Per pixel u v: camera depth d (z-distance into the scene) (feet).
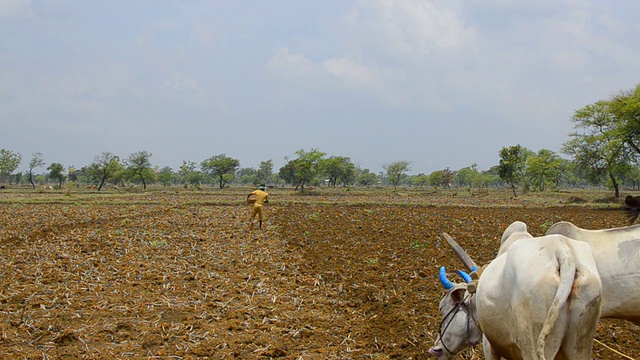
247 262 47.73
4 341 25.94
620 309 16.01
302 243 59.11
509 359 15.64
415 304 32.58
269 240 62.34
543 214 99.35
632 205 19.49
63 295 34.35
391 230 70.74
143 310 31.32
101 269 43.04
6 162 305.73
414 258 48.44
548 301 13.39
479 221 83.87
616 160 142.00
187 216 92.07
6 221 84.33
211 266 45.42
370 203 124.06
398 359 24.26
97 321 29.19
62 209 110.11
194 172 373.20
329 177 332.60
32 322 28.63
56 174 295.89
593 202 138.92
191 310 31.63
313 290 37.11
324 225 78.07
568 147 149.59
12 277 39.88
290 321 29.76
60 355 24.18
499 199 167.12
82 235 64.03
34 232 69.41
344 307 32.96
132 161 265.75
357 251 53.31
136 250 52.80
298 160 226.99
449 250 52.80
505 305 14.70
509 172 203.72
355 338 26.96
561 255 13.64
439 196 191.83
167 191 224.94
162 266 44.83
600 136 139.44
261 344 25.79
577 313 13.25
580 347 13.47
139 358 24.00
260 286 37.83
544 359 12.66
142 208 111.55
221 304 32.76
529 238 15.97
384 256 49.88
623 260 16.06
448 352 19.39
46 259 47.37
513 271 14.49
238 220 85.35
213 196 173.58
